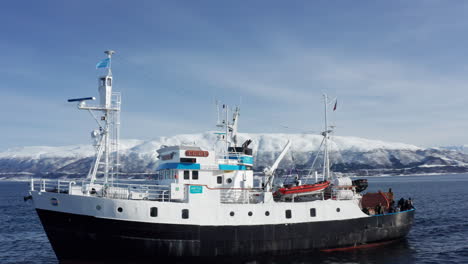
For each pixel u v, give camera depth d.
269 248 29.36
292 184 34.09
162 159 32.31
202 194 27.92
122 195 27.78
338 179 33.34
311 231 30.75
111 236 26.84
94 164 29.03
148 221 26.81
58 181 28.67
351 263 29.62
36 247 38.53
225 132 33.69
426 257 31.73
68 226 27.34
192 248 27.58
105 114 29.30
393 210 36.34
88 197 26.89
